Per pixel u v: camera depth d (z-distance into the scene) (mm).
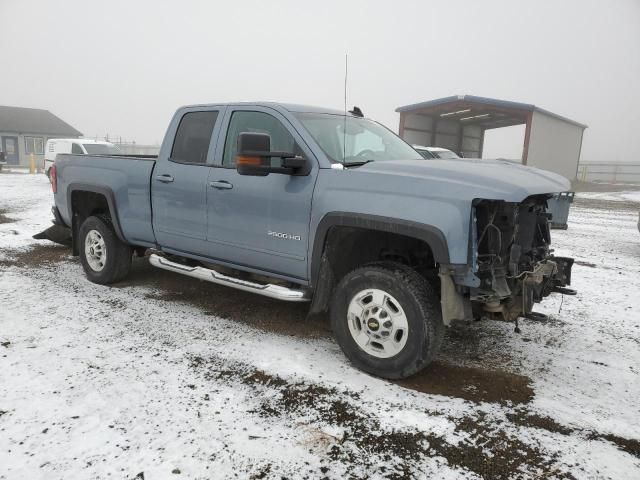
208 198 4258
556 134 33000
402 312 3264
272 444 2621
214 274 4312
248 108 4199
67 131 48812
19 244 7551
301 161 3607
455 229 2986
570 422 2924
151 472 2367
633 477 2443
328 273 3688
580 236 10172
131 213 4969
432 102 31109
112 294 5141
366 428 2795
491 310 3273
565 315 4914
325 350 3881
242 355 3719
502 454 2598
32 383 3174
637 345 4160
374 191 3311
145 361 3553
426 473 2432
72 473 2342
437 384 3361
